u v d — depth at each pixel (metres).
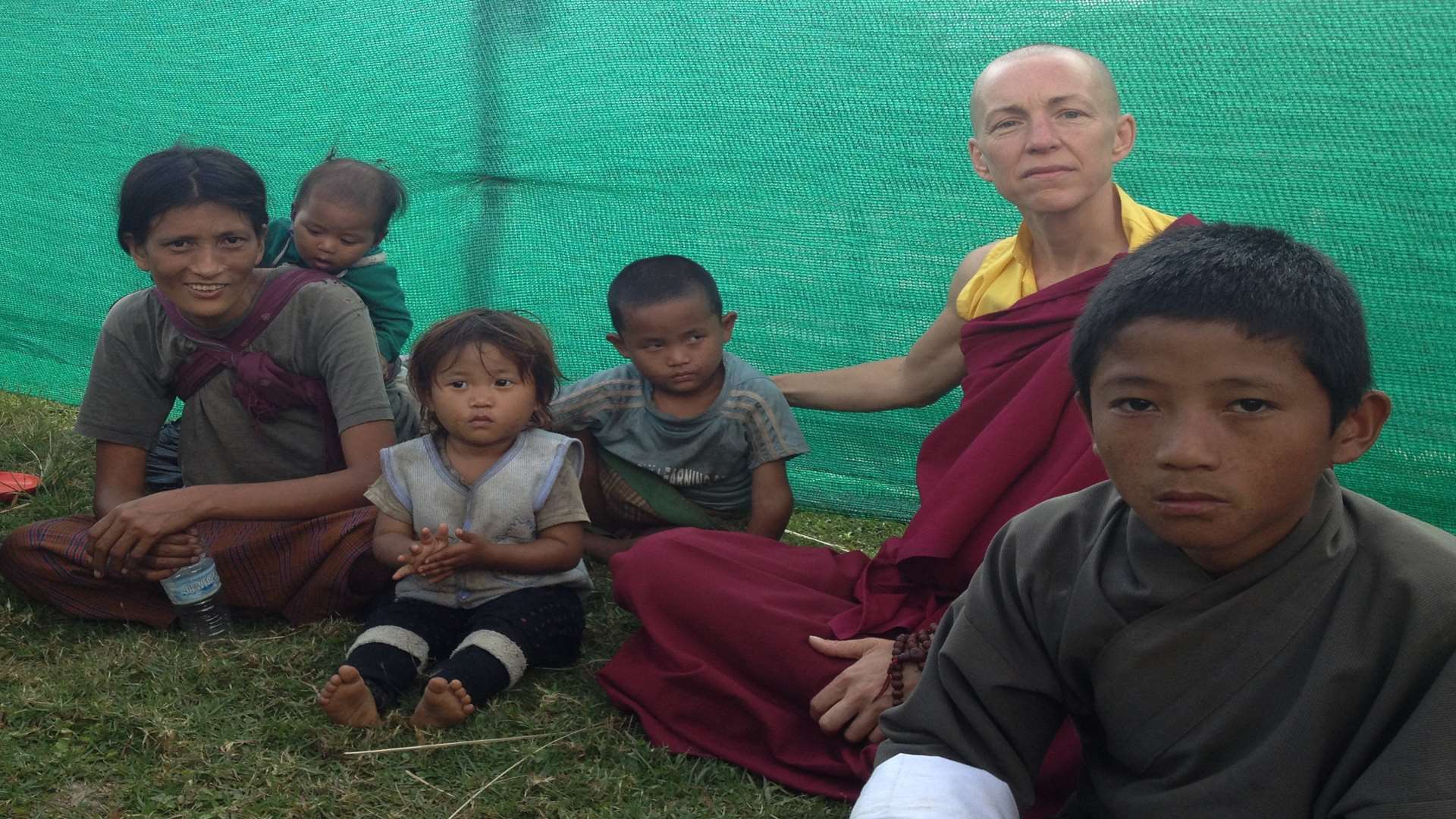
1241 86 3.50
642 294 3.35
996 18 3.76
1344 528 1.69
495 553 2.93
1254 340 1.52
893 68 3.88
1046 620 1.90
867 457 4.23
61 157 4.91
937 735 1.93
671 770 2.56
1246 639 1.71
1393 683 1.62
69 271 4.97
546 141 4.27
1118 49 3.61
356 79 4.46
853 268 4.01
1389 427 3.50
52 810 2.28
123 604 3.12
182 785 2.39
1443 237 3.37
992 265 3.10
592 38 4.18
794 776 2.56
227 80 4.63
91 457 4.23
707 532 2.85
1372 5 3.37
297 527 3.13
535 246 4.32
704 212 4.14
